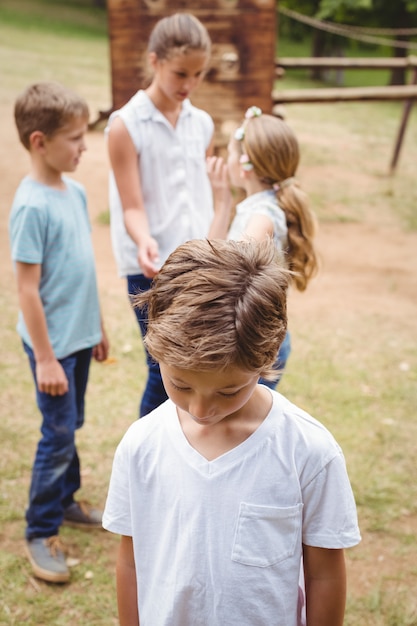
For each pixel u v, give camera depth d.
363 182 9.74
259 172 2.49
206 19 7.38
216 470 1.38
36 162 2.56
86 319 2.71
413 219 8.23
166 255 3.04
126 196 2.91
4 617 2.61
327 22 20.77
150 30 7.34
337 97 8.63
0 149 9.91
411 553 3.00
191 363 1.18
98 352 2.97
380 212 8.47
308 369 4.55
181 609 1.41
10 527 3.07
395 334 5.20
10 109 12.16
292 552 1.40
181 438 1.41
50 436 2.68
